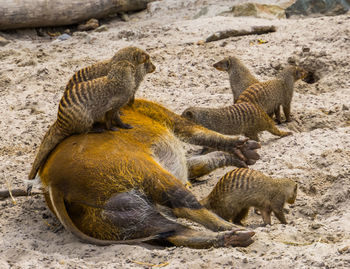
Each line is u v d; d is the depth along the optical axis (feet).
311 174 39.42
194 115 45.01
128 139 34.50
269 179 33.81
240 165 40.88
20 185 40.73
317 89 59.47
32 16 93.20
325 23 76.33
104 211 30.60
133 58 37.58
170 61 68.03
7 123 53.01
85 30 98.12
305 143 44.78
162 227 30.45
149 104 39.86
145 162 32.04
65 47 79.46
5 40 87.15
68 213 31.96
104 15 101.96
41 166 34.04
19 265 27.40
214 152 41.47
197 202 31.09
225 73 64.08
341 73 60.64
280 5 93.86
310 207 36.06
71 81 38.19
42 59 73.51
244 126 46.37
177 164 36.83
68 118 33.45
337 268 25.18
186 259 27.50
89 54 74.69
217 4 101.09
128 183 30.91
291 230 31.48
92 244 30.53
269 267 25.90
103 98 33.88
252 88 50.83
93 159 31.53
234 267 26.14
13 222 35.53
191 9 101.50
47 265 27.43
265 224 33.63
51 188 31.32
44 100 58.80
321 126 50.19
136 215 30.60
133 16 105.60
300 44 70.54
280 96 51.19
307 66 63.82
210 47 72.33
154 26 91.45
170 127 39.93
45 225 35.01
